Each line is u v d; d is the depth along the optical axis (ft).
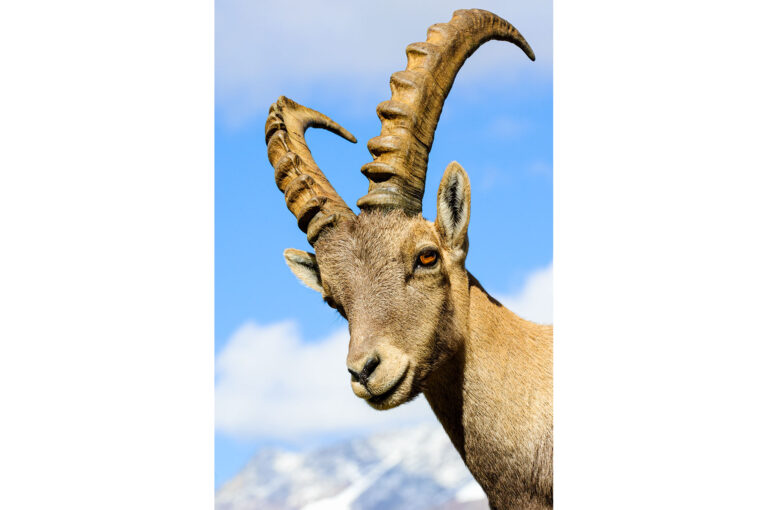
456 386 19.58
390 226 18.81
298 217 19.90
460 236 19.17
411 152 19.62
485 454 19.74
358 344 18.07
